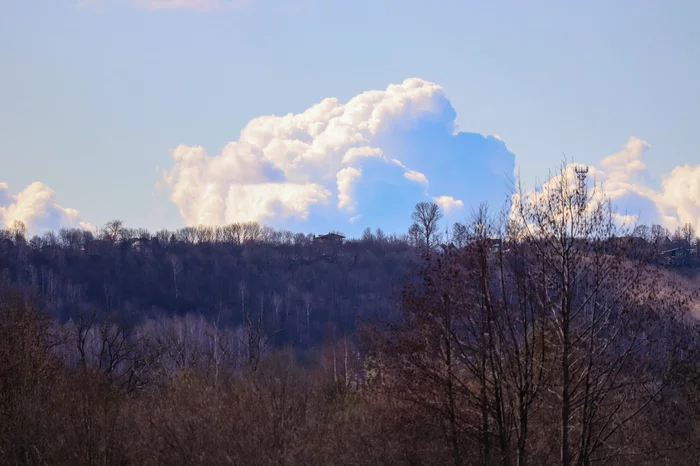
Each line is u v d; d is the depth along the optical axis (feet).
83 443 270.87
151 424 295.28
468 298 295.28
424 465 302.04
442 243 303.07
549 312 286.87
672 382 287.07
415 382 300.20
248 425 294.87
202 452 279.69
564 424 278.46
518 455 282.15
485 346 293.23
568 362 290.35
